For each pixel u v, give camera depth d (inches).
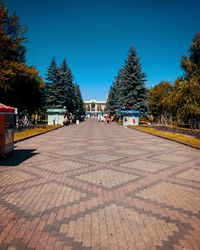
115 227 171.6
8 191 247.3
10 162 399.2
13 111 438.0
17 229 166.9
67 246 146.7
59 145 623.8
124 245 149.0
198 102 1029.8
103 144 660.7
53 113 1860.2
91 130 1274.6
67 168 358.3
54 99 2193.7
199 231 168.4
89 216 189.0
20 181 285.0
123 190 256.4
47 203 215.0
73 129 1350.9
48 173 325.7
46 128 1317.7
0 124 415.8
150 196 239.3
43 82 1772.9
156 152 528.4
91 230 166.6
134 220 183.6
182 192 254.1
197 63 1114.7
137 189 261.1
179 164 400.8
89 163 398.6
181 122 1167.0
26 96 1577.3
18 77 1373.0
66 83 2449.6
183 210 205.5
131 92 1913.1
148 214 195.3
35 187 261.9
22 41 1288.1
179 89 1077.8
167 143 707.4
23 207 205.3
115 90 2859.3
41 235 159.2
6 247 144.9
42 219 182.5
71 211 198.1
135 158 451.2
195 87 1012.5
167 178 310.5
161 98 1766.7
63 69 2571.4
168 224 178.1
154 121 1999.3
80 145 629.9
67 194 240.1
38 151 519.5
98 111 7460.6
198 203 222.8
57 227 170.2
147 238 157.6
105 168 362.9
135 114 1813.5
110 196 236.5
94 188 261.6
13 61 1251.8
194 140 733.3
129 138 850.1
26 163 391.5
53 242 150.9
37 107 1793.8
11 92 1443.2
